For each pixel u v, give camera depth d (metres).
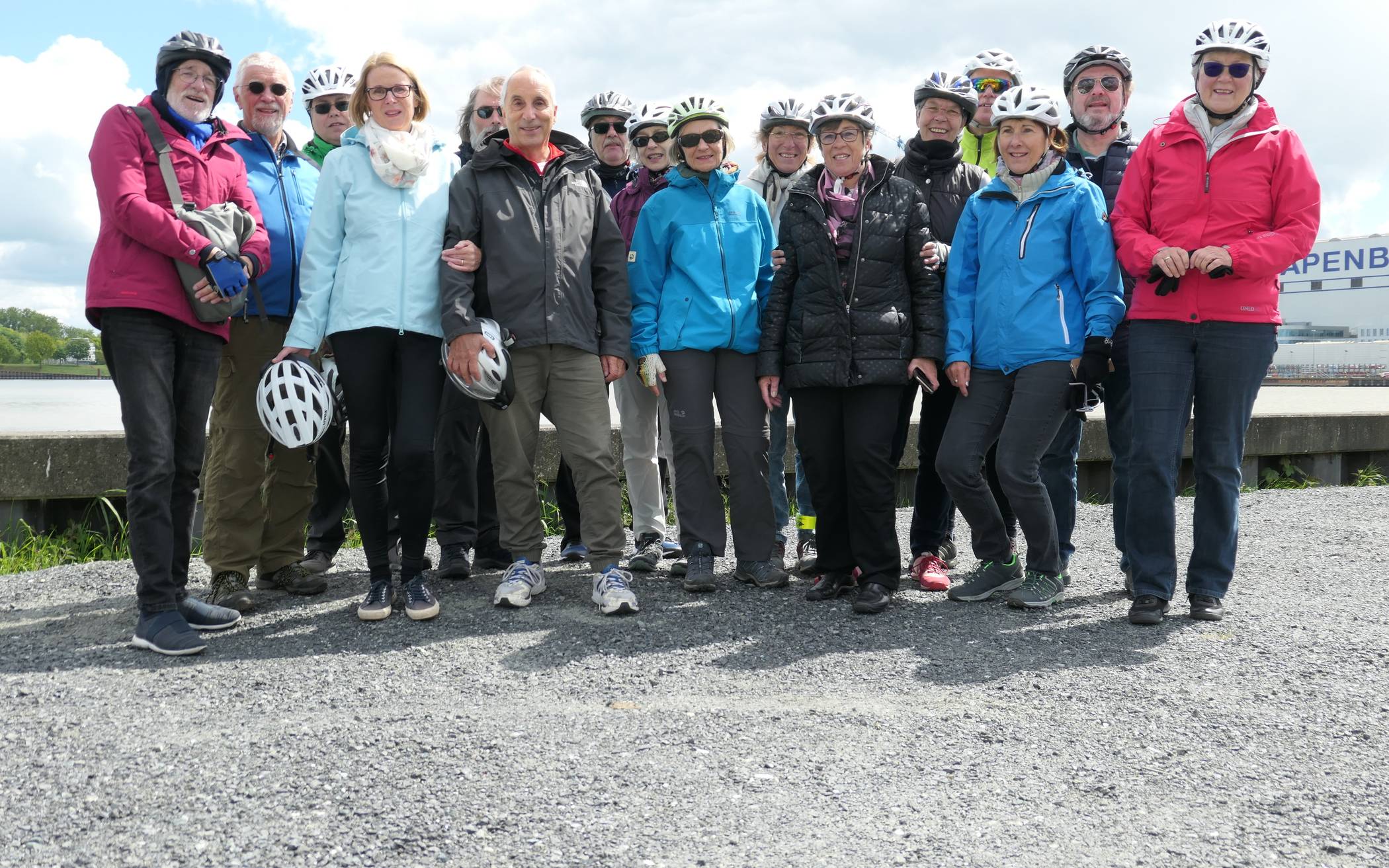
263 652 3.74
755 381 4.67
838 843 2.27
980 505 4.37
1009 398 4.31
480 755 2.74
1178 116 4.07
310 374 3.96
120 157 3.66
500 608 4.33
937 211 4.68
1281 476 9.76
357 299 4.01
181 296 3.75
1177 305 4.02
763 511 4.75
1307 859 2.22
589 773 2.62
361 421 4.07
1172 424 4.09
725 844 2.27
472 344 3.98
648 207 4.66
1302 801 2.48
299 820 2.38
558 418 4.39
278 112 4.45
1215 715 3.04
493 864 2.18
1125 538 4.55
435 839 2.29
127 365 3.71
